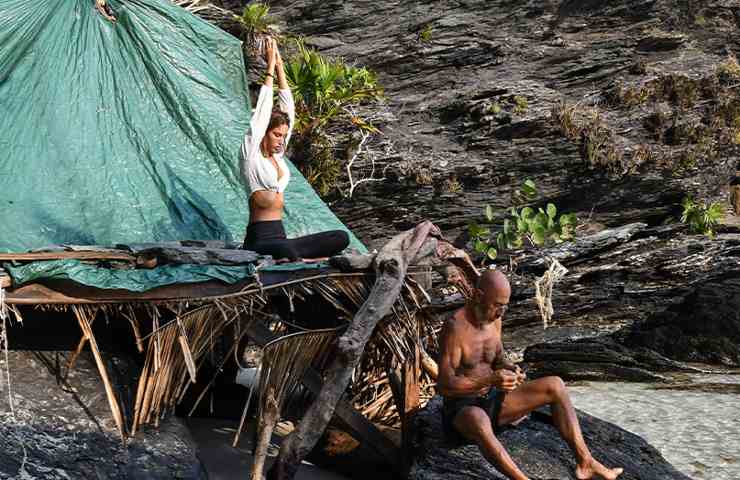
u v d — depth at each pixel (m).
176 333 6.32
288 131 7.09
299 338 6.47
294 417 7.57
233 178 8.70
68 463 5.87
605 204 14.16
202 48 9.66
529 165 14.03
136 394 6.55
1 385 6.17
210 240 7.62
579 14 15.80
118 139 8.40
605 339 12.55
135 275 6.30
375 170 13.74
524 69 15.25
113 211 7.70
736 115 14.61
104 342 6.93
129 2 9.45
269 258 6.57
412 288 6.70
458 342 6.16
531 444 6.37
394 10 15.85
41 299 6.13
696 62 15.23
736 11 15.80
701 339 12.14
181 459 6.29
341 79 14.09
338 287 6.48
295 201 9.07
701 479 7.45
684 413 9.54
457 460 6.15
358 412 6.97
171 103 9.00
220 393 8.31
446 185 13.77
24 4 8.91
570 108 14.37
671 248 13.44
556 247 13.23
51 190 7.56
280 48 14.84
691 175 14.21
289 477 6.33
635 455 6.55
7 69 8.37
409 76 15.27
